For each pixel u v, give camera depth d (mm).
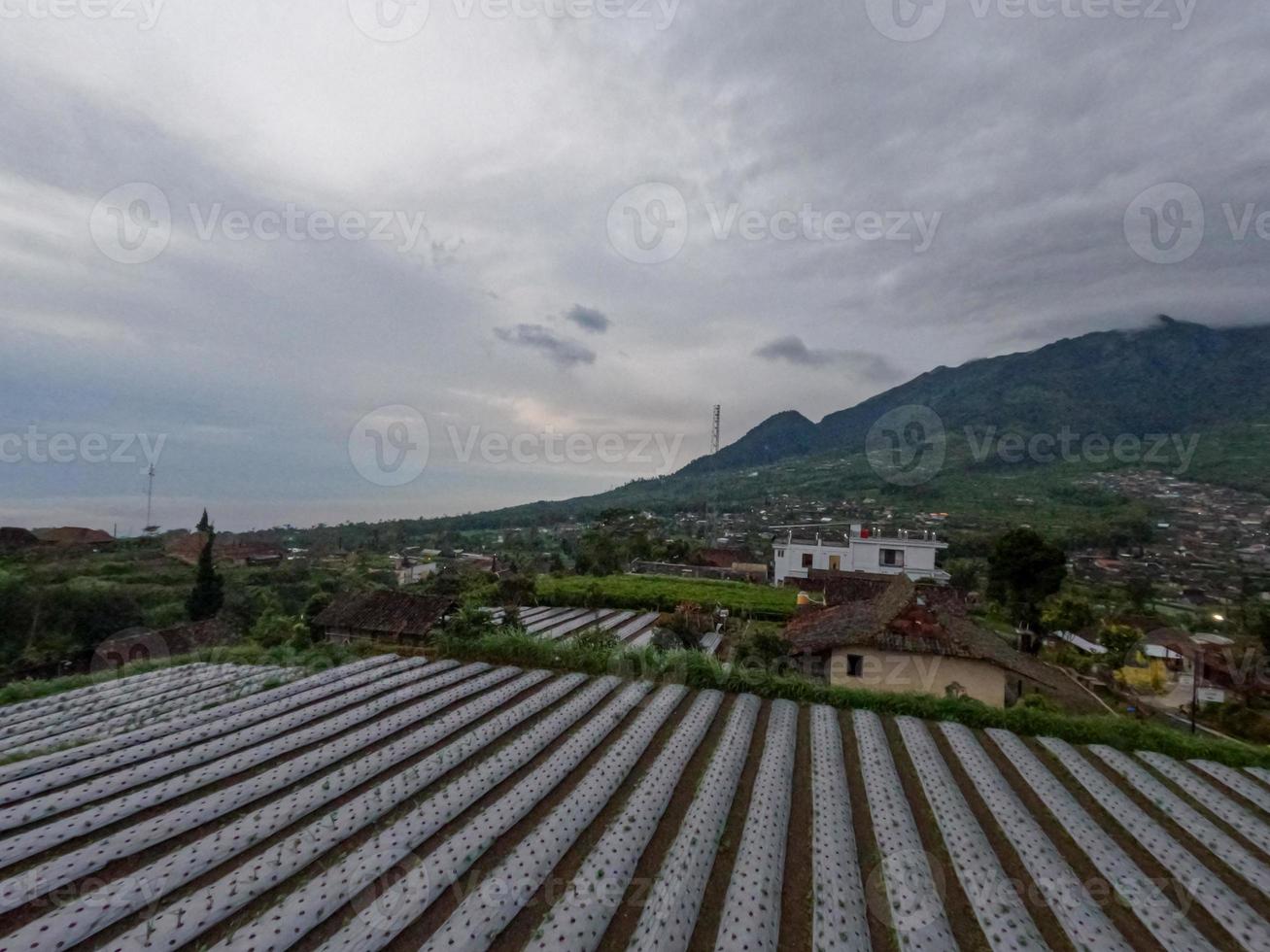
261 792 5988
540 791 6316
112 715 8242
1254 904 5156
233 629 25484
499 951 4059
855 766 7719
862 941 4344
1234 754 8578
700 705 9375
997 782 7348
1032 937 4438
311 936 3988
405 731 8070
